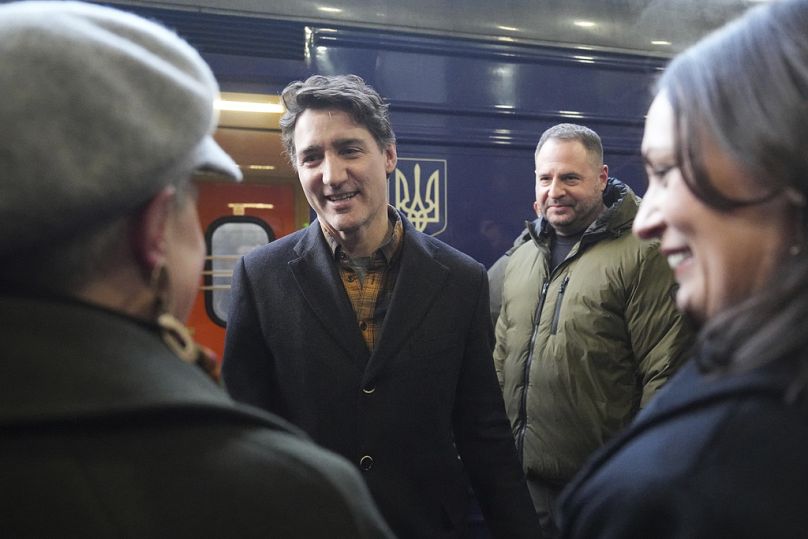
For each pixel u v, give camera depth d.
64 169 0.46
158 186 0.53
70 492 0.45
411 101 2.65
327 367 1.50
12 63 0.46
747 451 0.48
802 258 0.52
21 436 0.46
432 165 2.68
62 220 0.47
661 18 3.01
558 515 0.61
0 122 0.45
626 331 2.19
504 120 2.78
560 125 2.44
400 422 1.49
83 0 2.30
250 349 1.57
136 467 0.47
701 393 0.52
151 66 0.51
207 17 2.47
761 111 0.52
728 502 0.46
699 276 0.59
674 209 0.59
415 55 2.67
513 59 2.79
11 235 0.46
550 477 2.24
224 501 0.48
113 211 0.50
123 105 0.48
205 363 0.62
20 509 0.44
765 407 0.49
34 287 0.51
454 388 1.58
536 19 2.84
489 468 1.63
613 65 2.92
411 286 1.55
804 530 0.45
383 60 2.63
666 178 0.61
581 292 2.22
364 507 0.55
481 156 2.75
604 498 0.53
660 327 2.11
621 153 2.93
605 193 2.46
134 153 0.48
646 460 0.51
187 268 0.61
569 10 2.91
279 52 2.53
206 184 3.37
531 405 2.30
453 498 1.56
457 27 2.73
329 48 2.58
